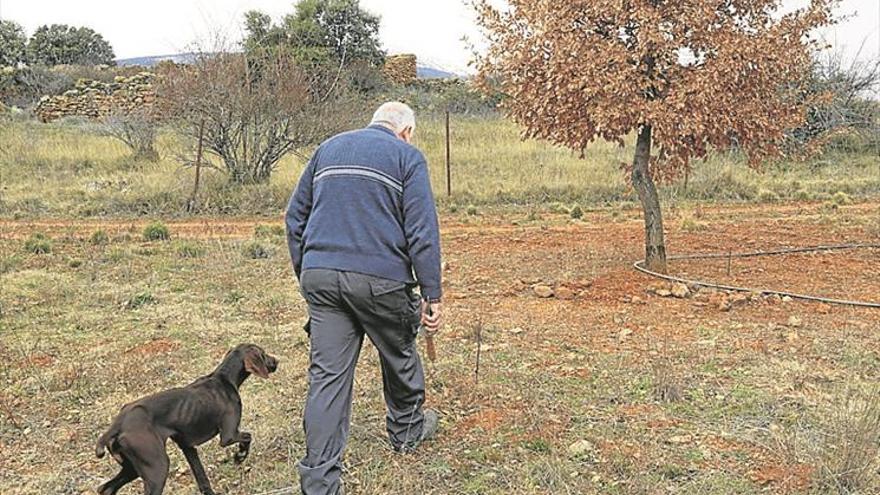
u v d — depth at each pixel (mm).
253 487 4109
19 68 34156
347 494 4012
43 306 7824
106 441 3506
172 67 17938
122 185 17109
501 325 6969
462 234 12602
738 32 8242
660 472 4164
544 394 5273
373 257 3746
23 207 15391
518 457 4387
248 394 5387
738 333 6641
